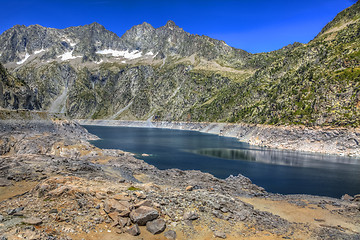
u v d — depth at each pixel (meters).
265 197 46.19
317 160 104.31
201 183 52.72
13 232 17.95
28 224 19.97
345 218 34.97
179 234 23.12
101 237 20.34
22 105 188.25
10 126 120.50
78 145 98.06
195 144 159.12
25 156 55.53
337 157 113.56
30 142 93.06
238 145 156.88
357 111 135.75
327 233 28.23
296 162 98.88
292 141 147.00
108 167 60.66
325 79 166.50
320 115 146.75
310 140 140.12
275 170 82.81
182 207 28.06
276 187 61.47
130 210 24.38
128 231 21.73
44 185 27.36
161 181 53.31
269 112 192.38
